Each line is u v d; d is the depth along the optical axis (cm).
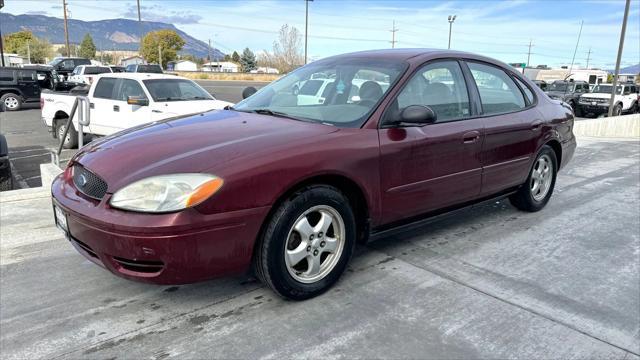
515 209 525
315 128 323
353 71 385
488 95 427
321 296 319
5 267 357
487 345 268
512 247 415
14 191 513
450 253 398
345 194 330
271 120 347
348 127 328
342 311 301
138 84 932
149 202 256
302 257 301
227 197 263
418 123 327
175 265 258
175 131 327
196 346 262
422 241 423
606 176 727
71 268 358
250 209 271
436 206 379
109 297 315
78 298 313
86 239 273
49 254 381
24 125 1521
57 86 2052
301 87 403
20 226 435
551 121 487
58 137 1098
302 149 293
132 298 314
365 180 321
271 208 279
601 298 326
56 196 304
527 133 452
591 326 290
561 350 265
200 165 268
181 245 255
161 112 896
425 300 317
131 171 273
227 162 270
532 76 4947
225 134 312
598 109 2384
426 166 358
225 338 270
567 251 410
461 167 386
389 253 394
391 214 346
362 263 373
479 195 416
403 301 315
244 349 260
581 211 529
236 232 269
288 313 297
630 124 1465
